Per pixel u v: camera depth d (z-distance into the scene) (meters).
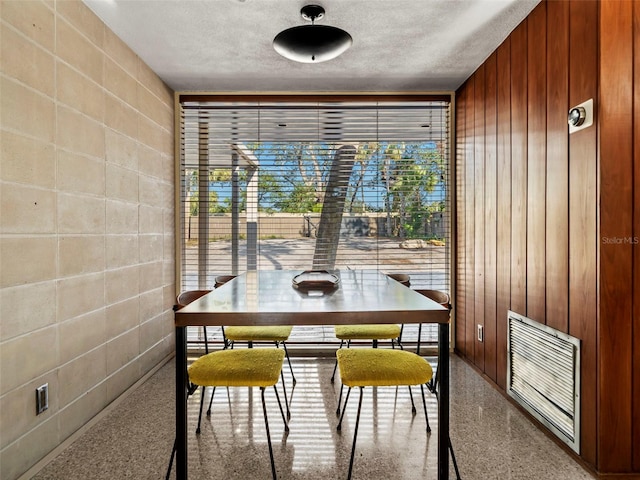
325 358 3.34
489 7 2.10
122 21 2.25
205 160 3.42
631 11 1.61
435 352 3.38
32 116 1.70
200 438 1.99
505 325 2.43
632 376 1.63
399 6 2.10
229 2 2.06
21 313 1.64
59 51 1.87
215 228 3.44
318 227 3.43
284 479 1.65
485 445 1.91
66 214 1.93
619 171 1.61
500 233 2.50
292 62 2.79
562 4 1.85
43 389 1.77
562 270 1.87
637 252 1.62
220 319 1.42
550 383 1.97
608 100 1.61
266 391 2.60
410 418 2.21
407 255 3.44
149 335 2.86
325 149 3.42
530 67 2.14
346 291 1.93
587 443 1.71
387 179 3.43
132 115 2.61
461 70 2.94
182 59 2.74
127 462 1.77
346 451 1.87
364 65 2.85
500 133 2.50
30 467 1.69
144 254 2.79
